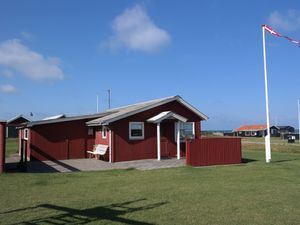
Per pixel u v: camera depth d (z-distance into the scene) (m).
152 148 24.97
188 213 9.20
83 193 12.15
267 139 22.86
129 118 24.33
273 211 9.38
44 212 9.48
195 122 26.70
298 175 16.30
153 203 10.44
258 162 22.81
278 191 12.22
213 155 21.36
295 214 9.07
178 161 23.22
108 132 24.64
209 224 8.20
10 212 9.52
